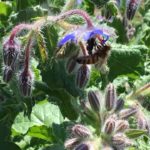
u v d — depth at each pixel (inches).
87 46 11.9
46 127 13.6
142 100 13.3
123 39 15.9
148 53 16.3
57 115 14.1
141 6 16.7
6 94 13.0
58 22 12.1
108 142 11.1
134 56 14.0
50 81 12.6
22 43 11.9
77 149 10.9
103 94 12.2
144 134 12.3
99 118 11.8
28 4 13.8
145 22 16.9
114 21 15.8
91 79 14.2
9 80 11.9
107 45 12.0
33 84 12.2
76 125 11.3
